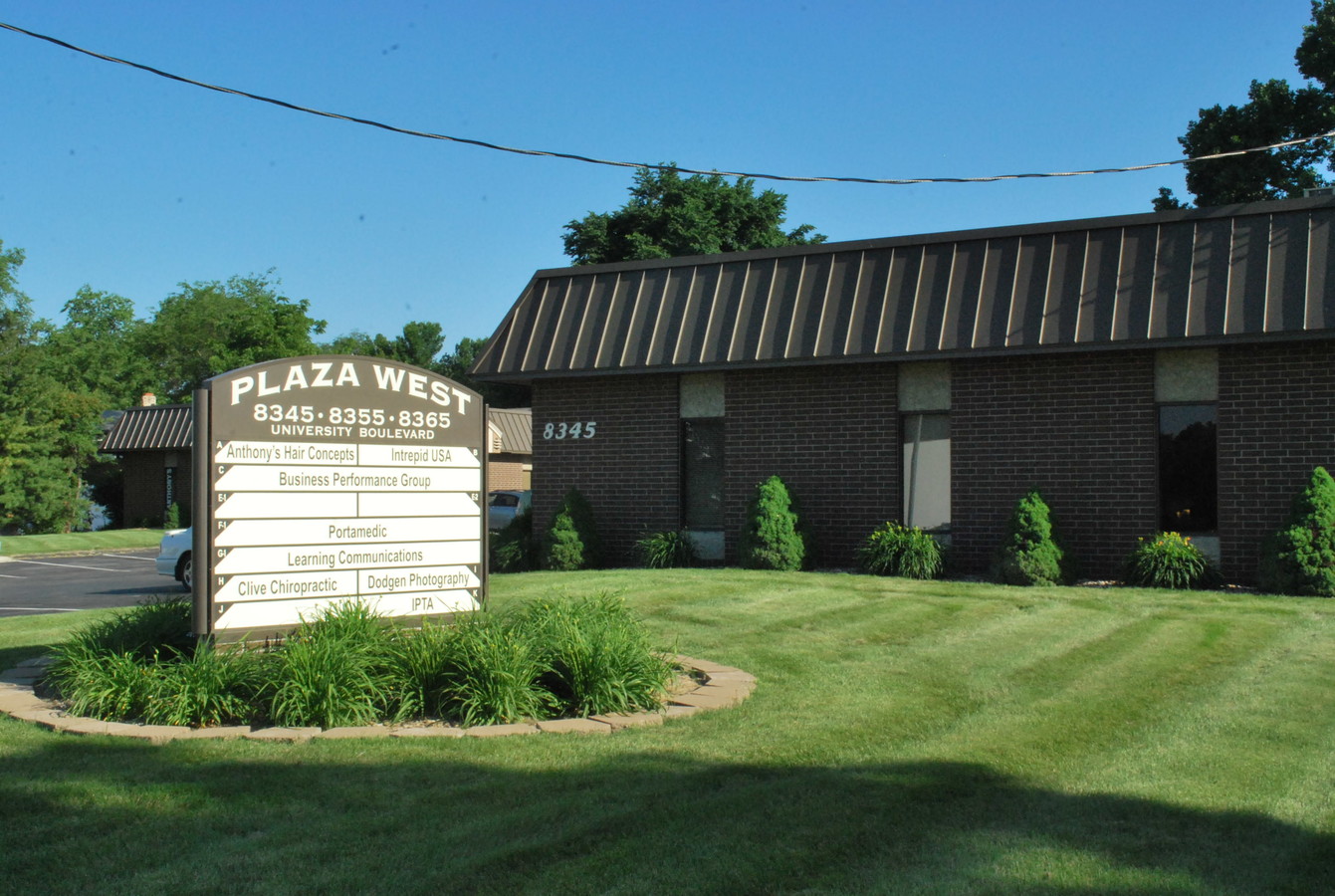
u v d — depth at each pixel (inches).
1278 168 1277.1
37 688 323.0
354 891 178.7
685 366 667.4
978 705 306.0
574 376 709.9
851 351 625.9
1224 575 565.6
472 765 245.6
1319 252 545.3
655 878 185.0
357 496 337.1
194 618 308.8
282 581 322.7
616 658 301.7
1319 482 526.9
